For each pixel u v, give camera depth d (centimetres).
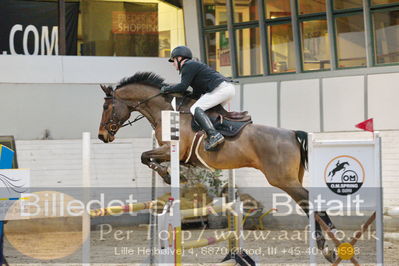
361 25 1380
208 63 1538
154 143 899
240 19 1496
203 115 818
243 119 838
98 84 1451
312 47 1430
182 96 865
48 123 1423
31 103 1415
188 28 1539
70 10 1464
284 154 815
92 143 1447
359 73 1367
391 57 1353
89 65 1447
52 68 1427
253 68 1495
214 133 807
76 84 1438
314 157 727
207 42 1538
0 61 1399
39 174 1416
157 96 873
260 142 820
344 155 721
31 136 1414
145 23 1528
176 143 697
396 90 1328
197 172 1446
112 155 1464
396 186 1319
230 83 853
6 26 1420
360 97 1359
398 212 764
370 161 714
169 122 687
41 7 1444
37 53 1439
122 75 1466
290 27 1452
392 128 1329
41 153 1419
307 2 1427
